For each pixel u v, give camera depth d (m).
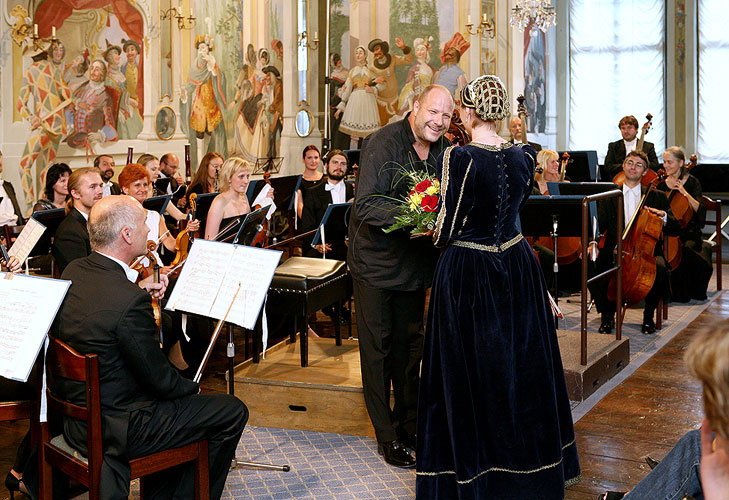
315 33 11.52
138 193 5.18
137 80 8.28
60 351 2.72
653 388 4.84
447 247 3.10
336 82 11.85
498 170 2.99
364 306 3.70
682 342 6.00
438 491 3.07
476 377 3.03
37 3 7.05
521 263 3.11
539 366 3.09
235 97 9.96
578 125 14.62
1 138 6.79
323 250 5.68
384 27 11.73
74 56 7.48
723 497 1.13
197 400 2.96
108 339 2.74
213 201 5.48
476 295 3.01
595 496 3.37
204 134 9.38
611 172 9.34
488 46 11.61
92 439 2.65
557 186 6.11
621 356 5.25
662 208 6.54
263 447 3.97
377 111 11.87
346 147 11.92
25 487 3.19
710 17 13.38
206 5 9.28
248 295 3.29
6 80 6.80
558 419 3.14
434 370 3.08
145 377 2.79
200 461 2.94
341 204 5.76
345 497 3.39
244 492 3.45
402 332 3.80
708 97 13.52
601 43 14.31
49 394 2.89
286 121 11.16
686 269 7.44
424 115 3.49
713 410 1.08
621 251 5.26
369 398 3.78
